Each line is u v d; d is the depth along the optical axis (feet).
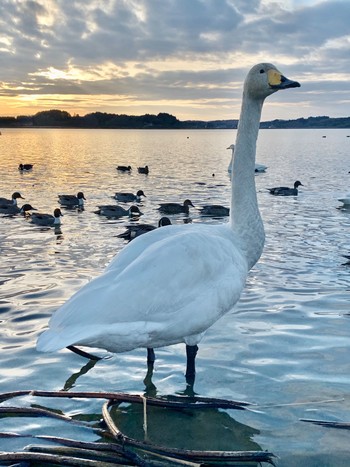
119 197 19.88
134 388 4.71
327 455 3.76
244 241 4.94
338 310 6.75
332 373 4.95
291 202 18.67
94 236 13.08
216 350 5.48
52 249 11.26
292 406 4.39
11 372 5.04
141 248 4.48
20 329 6.17
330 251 10.60
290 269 9.06
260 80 4.99
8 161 40.37
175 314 4.14
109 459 3.68
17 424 4.16
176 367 5.14
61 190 23.40
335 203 18.35
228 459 3.67
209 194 21.29
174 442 3.95
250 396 4.55
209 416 4.29
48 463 3.68
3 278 8.63
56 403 4.49
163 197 20.72
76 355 5.45
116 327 3.92
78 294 4.08
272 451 3.81
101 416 4.32
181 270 4.18
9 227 14.62
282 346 5.57
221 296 4.38
